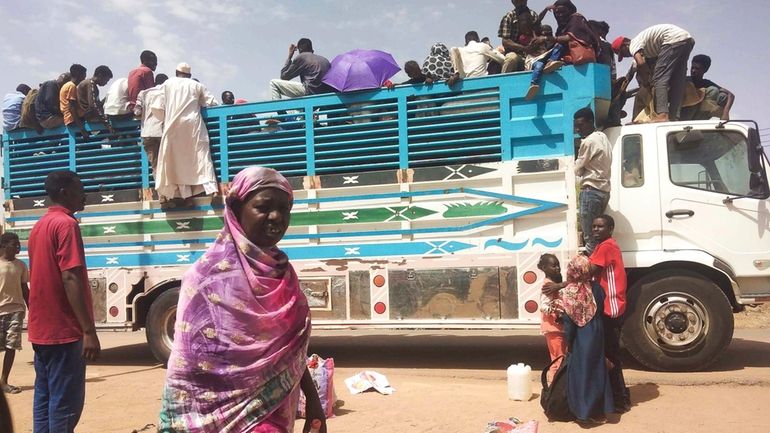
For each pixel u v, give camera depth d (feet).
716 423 14.79
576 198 20.39
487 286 20.53
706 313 19.51
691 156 20.66
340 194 22.17
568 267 15.89
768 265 19.71
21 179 26.35
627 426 14.84
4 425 5.05
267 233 7.57
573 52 20.30
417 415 15.92
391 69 22.59
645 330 19.88
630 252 20.51
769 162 20.59
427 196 21.36
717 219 20.11
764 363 21.75
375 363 24.48
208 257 7.48
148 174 24.43
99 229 24.75
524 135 20.76
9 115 26.61
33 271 11.91
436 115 21.70
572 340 15.66
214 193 23.34
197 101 23.47
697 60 24.56
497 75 21.15
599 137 19.77
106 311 24.36
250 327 7.29
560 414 15.46
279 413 7.64
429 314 20.97
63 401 11.78
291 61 25.09
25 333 37.88
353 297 21.67
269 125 23.22
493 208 20.77
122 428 15.47
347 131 22.43
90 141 25.48
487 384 19.74
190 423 7.26
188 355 7.29
